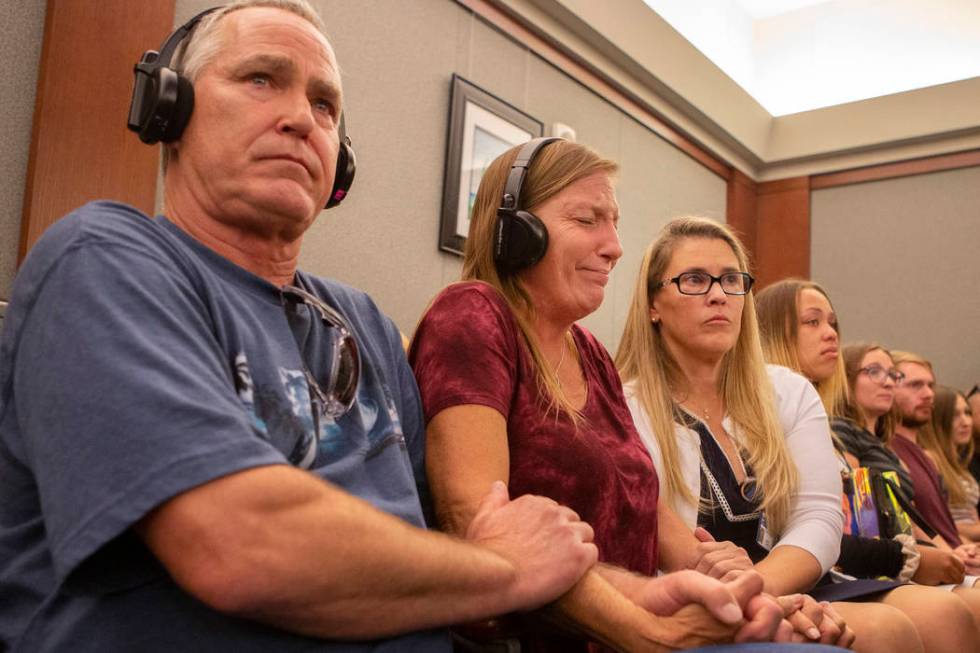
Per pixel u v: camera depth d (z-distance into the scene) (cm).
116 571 68
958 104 413
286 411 84
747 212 469
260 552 64
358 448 91
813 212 468
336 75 101
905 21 440
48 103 157
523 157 128
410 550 73
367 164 235
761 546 157
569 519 94
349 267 228
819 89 461
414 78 253
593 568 103
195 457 64
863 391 263
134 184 168
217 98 91
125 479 62
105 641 67
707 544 126
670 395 168
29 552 73
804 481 166
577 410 123
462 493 100
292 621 68
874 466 219
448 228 257
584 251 125
